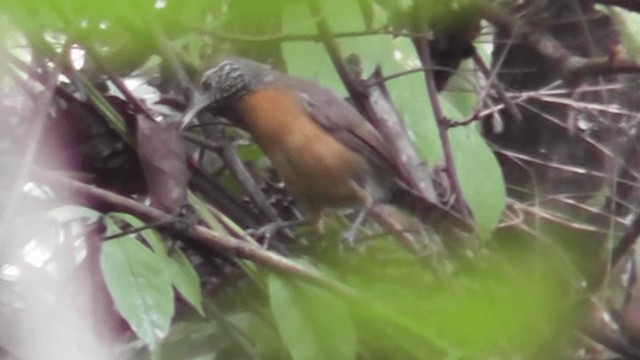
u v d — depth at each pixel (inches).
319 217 302.0
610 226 305.0
